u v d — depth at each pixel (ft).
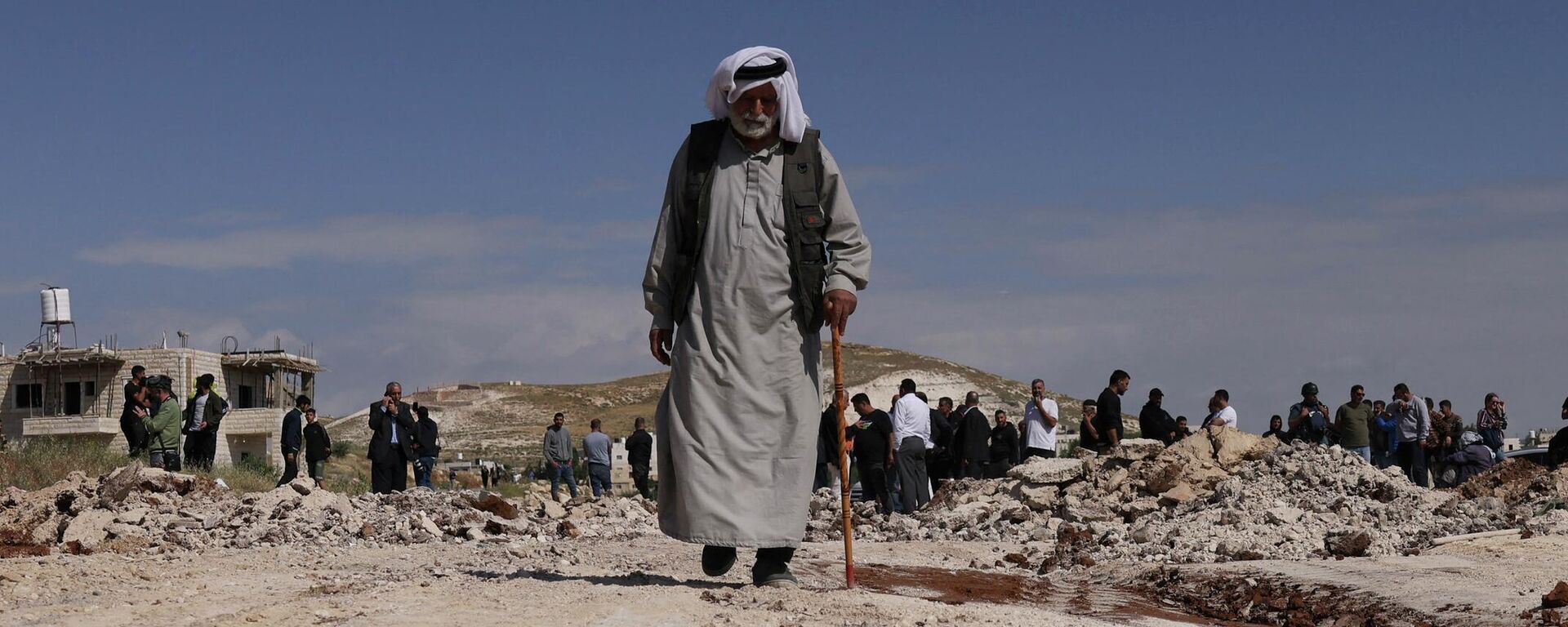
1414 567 30.19
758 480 21.13
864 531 48.34
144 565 25.95
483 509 43.04
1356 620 25.95
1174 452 51.65
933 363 376.89
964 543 43.16
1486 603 25.05
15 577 23.44
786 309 21.22
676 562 29.68
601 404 420.77
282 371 191.72
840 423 21.95
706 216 21.35
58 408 181.47
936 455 69.21
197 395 72.69
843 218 21.57
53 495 43.86
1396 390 71.61
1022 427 64.85
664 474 21.98
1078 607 27.50
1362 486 46.98
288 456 67.77
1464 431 73.46
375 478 64.39
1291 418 69.00
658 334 21.97
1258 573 31.19
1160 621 25.34
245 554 30.01
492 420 393.09
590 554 30.19
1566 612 23.09
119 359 181.16
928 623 19.70
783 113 20.94
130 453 64.49
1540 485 46.03
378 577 24.43
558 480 83.97
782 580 21.88
